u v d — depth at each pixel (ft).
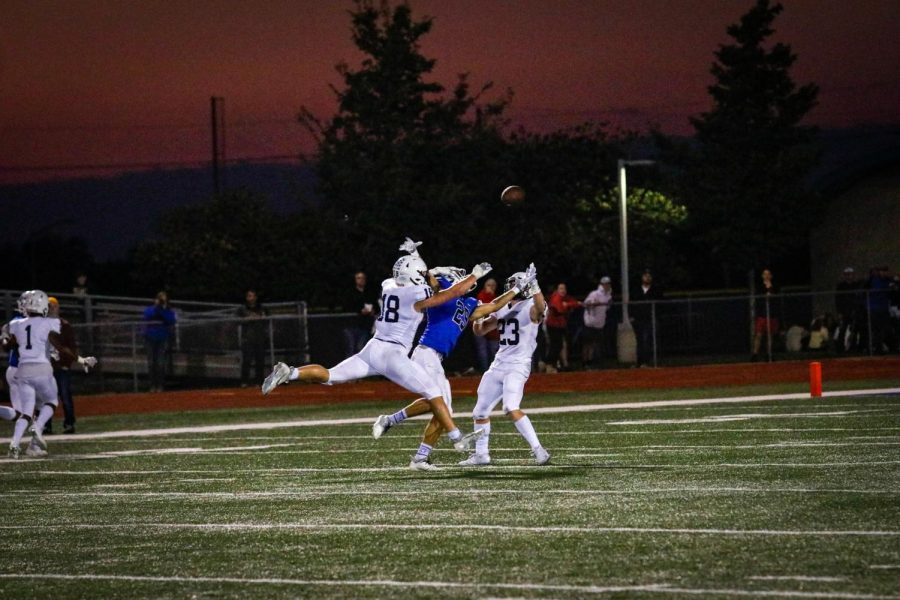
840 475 78.33
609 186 343.26
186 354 195.72
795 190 326.44
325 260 298.97
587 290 335.26
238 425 142.00
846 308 207.51
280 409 165.37
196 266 332.39
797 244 330.75
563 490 76.18
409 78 297.94
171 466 101.04
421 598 50.39
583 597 49.55
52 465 105.70
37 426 114.73
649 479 79.66
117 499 81.66
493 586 51.88
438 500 74.28
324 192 299.38
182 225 338.13
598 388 177.58
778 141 337.93
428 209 294.46
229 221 335.47
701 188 340.39
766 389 162.61
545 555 57.21
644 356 203.62
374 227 289.74
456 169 307.58
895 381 163.84
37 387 114.21
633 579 52.06
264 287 325.01
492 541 60.85
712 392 161.99
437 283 91.66
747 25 336.90
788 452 91.50
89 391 194.49
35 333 113.91
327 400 175.52
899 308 206.80
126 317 239.91
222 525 68.90
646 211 341.41
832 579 50.72
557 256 325.83
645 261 337.11
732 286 373.81
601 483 78.64
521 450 100.58
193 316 233.35
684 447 97.76
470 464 90.27
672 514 66.08
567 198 333.42
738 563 54.08
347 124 298.76
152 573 57.26
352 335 189.78
